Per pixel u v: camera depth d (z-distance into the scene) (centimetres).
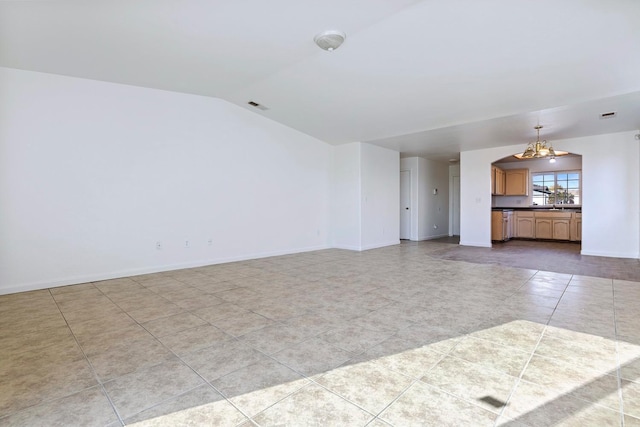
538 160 879
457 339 227
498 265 489
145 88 449
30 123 369
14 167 361
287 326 254
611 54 303
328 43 310
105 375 185
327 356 204
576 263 499
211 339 232
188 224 492
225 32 301
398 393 164
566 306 293
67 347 221
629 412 147
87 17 273
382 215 714
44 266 378
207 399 161
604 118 464
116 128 427
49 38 306
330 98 466
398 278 409
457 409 151
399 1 255
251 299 326
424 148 712
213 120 516
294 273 445
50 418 148
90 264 408
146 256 452
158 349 217
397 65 359
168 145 471
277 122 600
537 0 244
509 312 279
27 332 247
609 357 198
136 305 310
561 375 179
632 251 541
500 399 158
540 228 834
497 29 283
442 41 307
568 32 278
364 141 653
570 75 343
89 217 407
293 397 162
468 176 730
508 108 436
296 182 637
